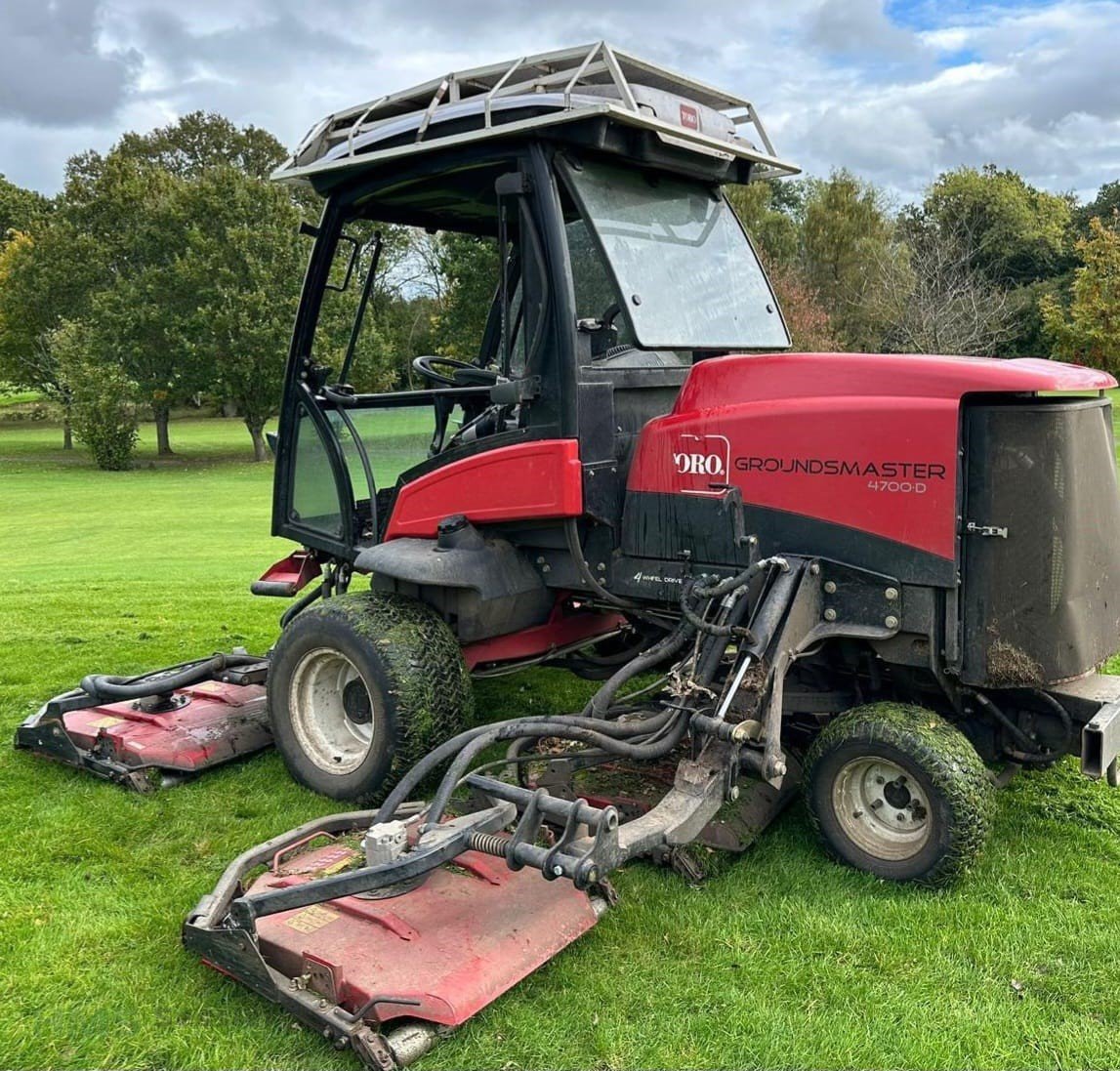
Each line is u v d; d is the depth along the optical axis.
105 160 35.62
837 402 3.38
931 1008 2.78
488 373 4.33
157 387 31.58
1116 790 4.16
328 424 4.53
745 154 4.04
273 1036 2.70
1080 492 3.24
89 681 4.67
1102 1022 2.71
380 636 3.90
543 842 3.53
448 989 2.61
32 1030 2.72
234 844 3.79
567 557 3.99
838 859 3.52
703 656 3.44
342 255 4.88
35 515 19.06
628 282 3.71
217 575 10.18
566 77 3.64
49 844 3.78
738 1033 2.68
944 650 3.32
